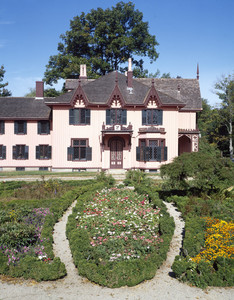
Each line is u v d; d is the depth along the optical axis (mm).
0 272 9195
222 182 16266
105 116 30547
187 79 37594
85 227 12352
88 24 50625
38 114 32719
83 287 8719
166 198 17828
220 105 47656
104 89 31812
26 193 19188
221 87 47844
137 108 30625
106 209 14969
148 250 10555
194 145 32125
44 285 8797
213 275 8805
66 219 14922
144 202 16203
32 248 10359
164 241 10945
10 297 8180
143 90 32062
